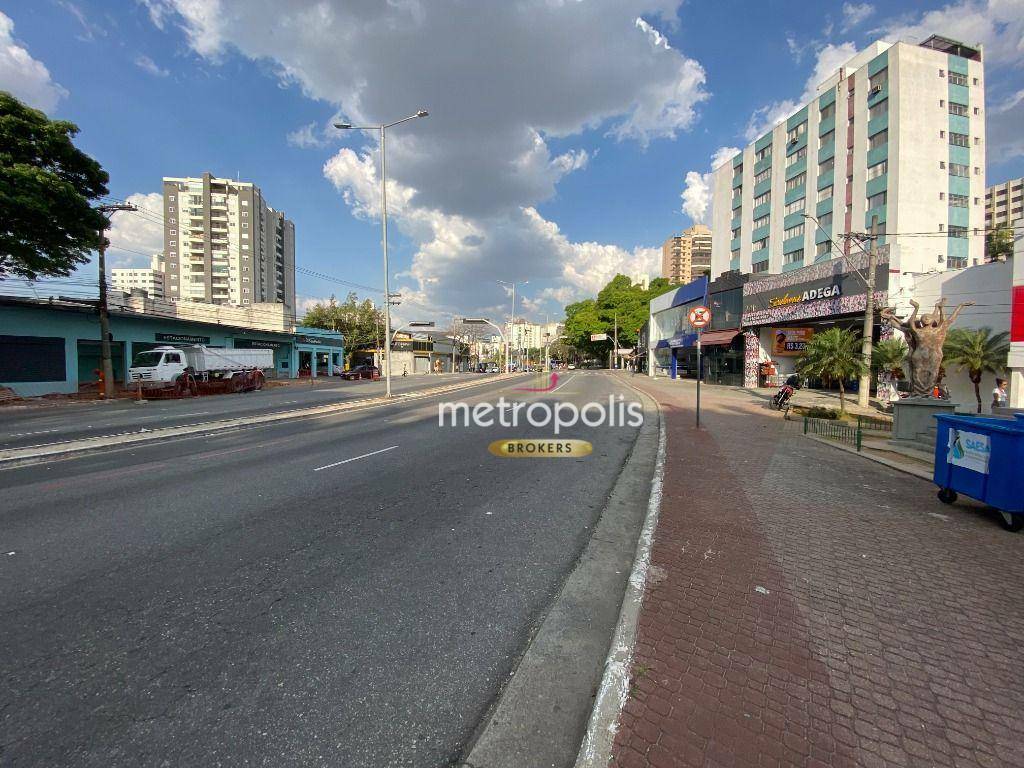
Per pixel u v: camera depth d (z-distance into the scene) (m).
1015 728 2.16
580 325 70.62
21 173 15.47
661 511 5.22
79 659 2.67
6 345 20.05
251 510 5.24
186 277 70.88
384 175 19.78
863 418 12.93
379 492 5.96
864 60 38.34
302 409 15.70
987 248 39.19
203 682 2.49
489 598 3.39
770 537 4.46
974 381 17.44
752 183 47.84
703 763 1.96
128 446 9.06
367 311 54.16
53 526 4.74
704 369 33.75
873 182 35.94
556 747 2.09
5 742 2.08
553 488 6.25
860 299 20.30
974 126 35.62
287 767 1.98
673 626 2.95
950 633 2.91
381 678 2.54
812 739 2.10
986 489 4.89
